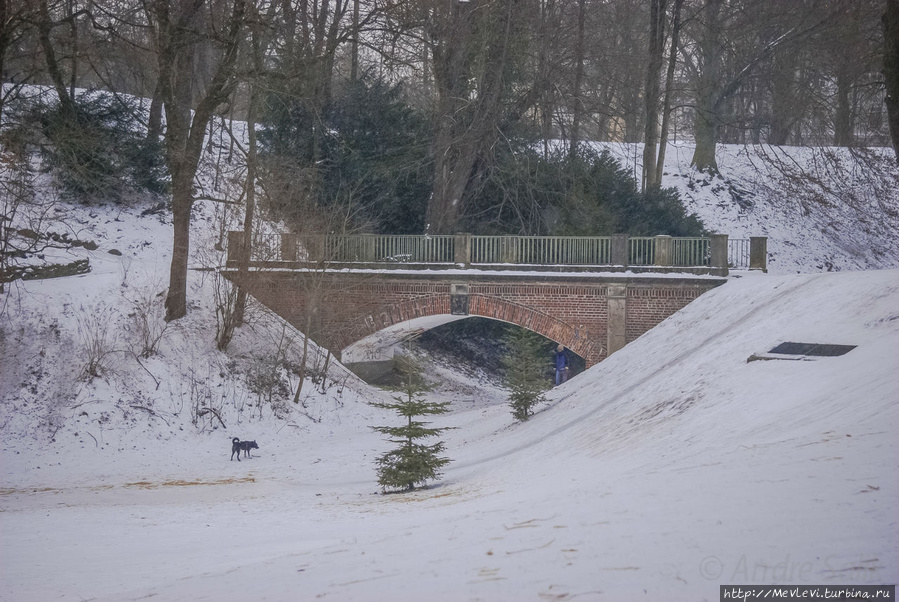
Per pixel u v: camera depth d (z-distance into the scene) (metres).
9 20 22.25
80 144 28.30
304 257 29.47
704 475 6.37
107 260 29.78
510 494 10.09
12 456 20.70
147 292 27.62
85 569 7.65
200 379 25.33
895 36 15.04
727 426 10.91
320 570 4.78
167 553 8.51
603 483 7.39
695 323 23.00
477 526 5.61
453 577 4.07
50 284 26.52
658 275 27.48
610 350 27.88
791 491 5.18
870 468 5.54
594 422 17.12
